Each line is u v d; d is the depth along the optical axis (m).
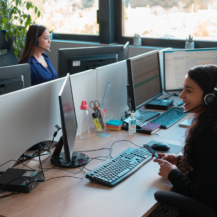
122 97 2.24
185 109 1.30
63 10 3.98
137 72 1.98
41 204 1.14
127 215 1.08
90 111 1.91
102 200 1.17
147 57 2.11
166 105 2.34
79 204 1.14
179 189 1.20
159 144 1.63
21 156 1.54
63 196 1.20
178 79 2.54
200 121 1.18
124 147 1.67
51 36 4.08
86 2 3.78
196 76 1.21
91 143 1.71
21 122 1.43
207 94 1.18
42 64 2.77
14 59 2.97
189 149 1.23
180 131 1.91
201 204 1.08
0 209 1.11
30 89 1.46
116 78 2.13
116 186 1.27
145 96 2.10
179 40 3.34
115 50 2.36
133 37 3.56
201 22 3.16
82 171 1.40
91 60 2.16
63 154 1.56
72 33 4.03
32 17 4.14
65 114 1.30
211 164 1.08
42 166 1.45
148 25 3.50
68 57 2.05
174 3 3.24
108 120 2.09
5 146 1.37
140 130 1.88
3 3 3.50
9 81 1.61
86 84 1.85
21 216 1.07
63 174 1.37
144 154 1.55
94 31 3.87
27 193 1.21
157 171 1.41
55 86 1.62
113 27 3.71
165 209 1.34
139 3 3.47
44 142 1.69
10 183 1.22
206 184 1.08
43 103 1.55
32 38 2.66
